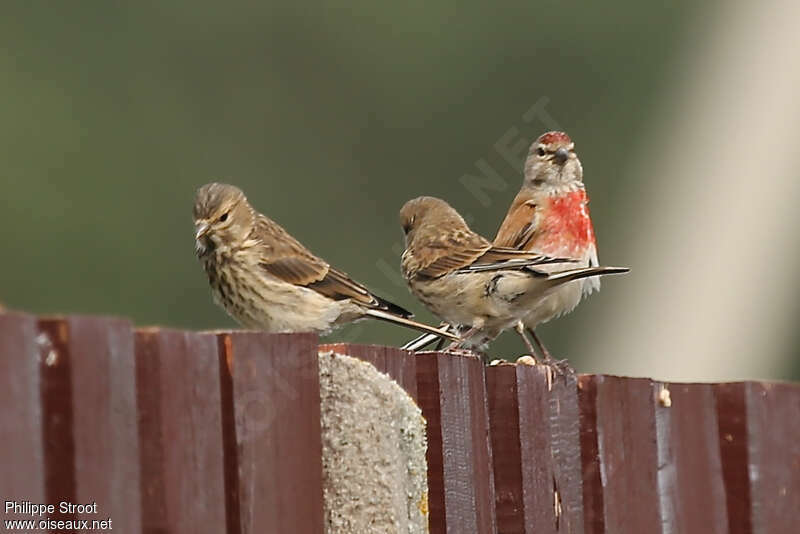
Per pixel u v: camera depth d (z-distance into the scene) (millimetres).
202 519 4141
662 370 17422
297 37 18359
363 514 4629
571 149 9602
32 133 17328
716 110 18844
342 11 18438
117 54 17938
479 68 18641
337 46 18453
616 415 5992
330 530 4605
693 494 6352
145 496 4004
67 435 3770
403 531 4699
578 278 7996
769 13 19141
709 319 17750
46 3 17625
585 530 5805
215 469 4203
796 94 18797
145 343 4062
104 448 3840
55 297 16609
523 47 18750
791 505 6699
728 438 6543
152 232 17281
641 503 6066
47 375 3779
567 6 18922
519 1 18797
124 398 3910
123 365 3916
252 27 18141
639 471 6082
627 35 18875
